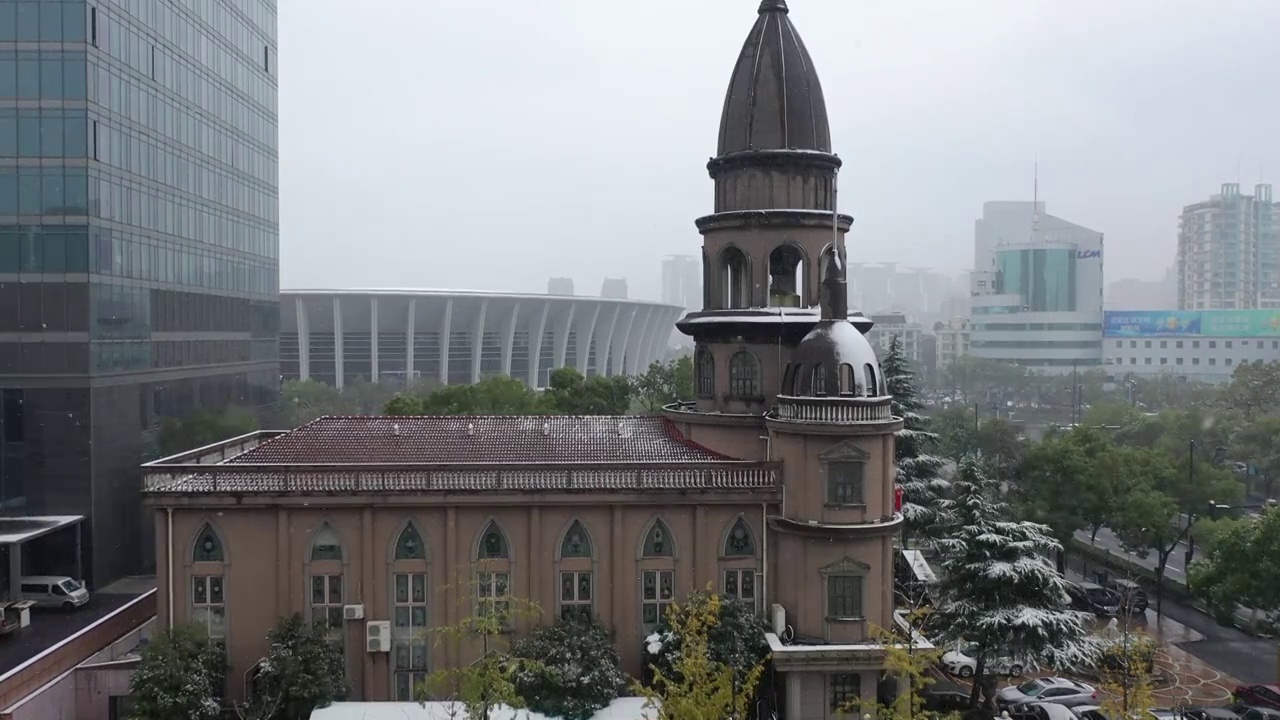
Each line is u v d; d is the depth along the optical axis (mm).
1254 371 127062
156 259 64125
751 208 46688
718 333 46500
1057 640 40719
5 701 35688
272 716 37812
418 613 40969
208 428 71562
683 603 41281
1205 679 49219
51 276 55625
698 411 48375
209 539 40438
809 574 40438
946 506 48188
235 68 78125
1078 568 73250
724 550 41875
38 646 46531
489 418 48125
